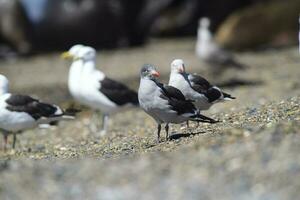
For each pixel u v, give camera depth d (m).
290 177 10.05
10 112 15.95
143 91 13.95
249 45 37.53
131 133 17.30
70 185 10.65
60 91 27.05
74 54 18.88
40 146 17.30
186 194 10.00
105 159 12.23
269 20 37.97
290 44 37.97
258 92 22.94
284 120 13.76
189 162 11.09
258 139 11.70
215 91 15.59
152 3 42.91
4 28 40.06
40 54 39.19
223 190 9.99
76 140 17.83
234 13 42.78
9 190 10.65
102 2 40.88
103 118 19.80
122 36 41.41
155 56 35.84
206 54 27.88
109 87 18.64
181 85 14.98
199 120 14.28
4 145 16.92
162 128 16.48
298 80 25.36
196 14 46.19
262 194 9.75
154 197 10.01
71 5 40.59
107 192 10.30
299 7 38.56
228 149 11.43
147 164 11.26
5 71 32.88
